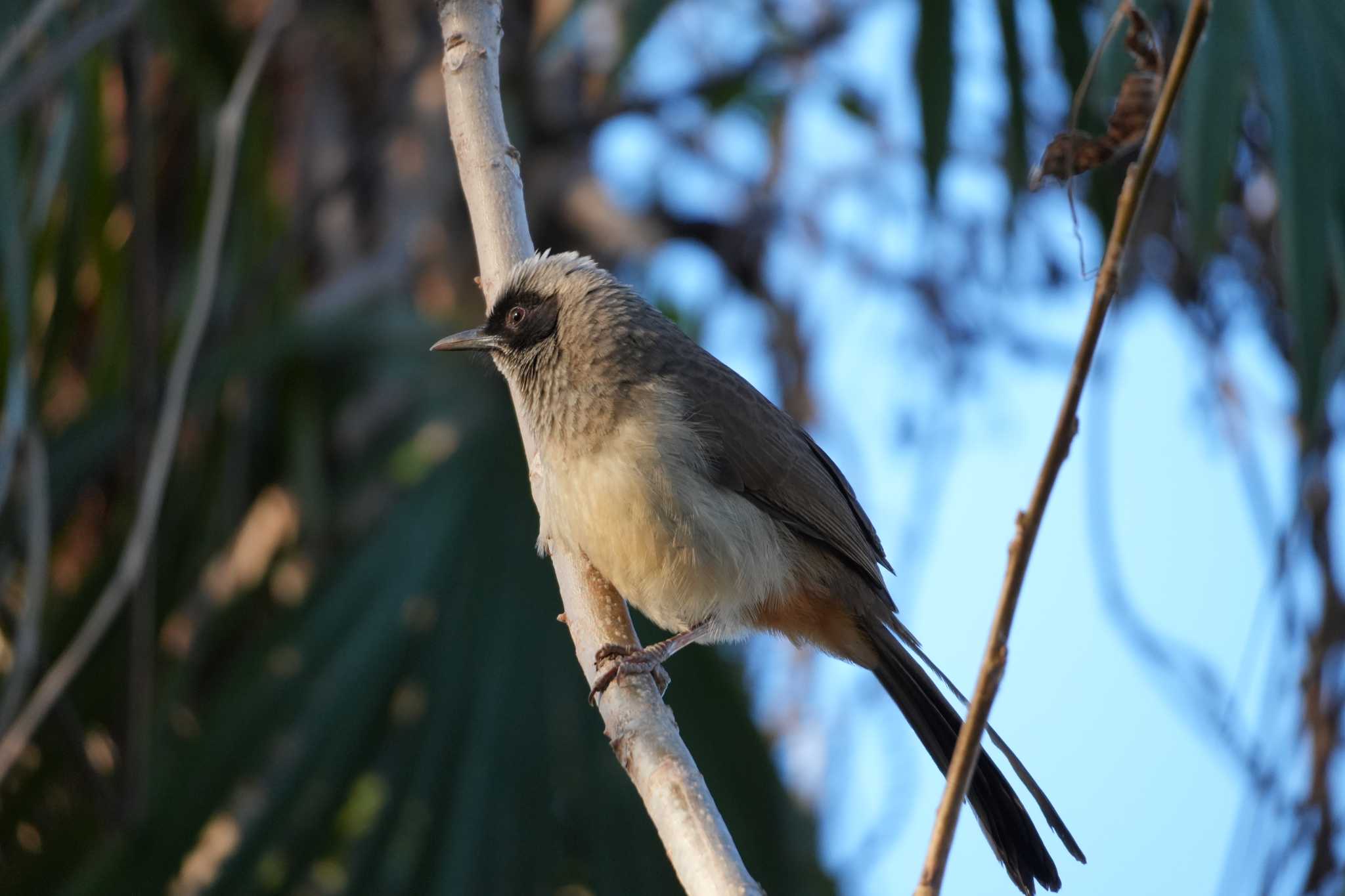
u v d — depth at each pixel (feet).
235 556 43.45
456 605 35.81
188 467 40.37
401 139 47.29
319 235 47.03
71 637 38.04
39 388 32.68
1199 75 25.71
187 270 41.37
